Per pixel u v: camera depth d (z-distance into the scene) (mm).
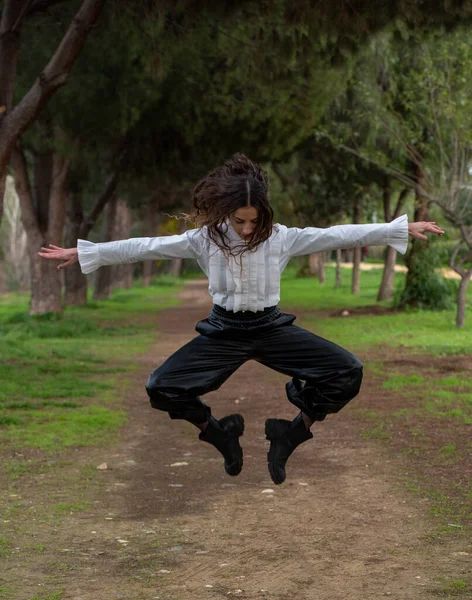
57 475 7648
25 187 25219
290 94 19656
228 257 4348
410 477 7250
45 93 12531
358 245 4445
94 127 20172
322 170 30109
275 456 4777
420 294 26141
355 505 6535
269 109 20391
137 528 6074
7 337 19500
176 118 21094
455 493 6664
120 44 17016
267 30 13750
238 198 4141
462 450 8047
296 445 4816
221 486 7285
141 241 4422
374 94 20766
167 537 5855
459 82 18125
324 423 9859
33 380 13430
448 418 9672
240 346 4512
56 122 20219
